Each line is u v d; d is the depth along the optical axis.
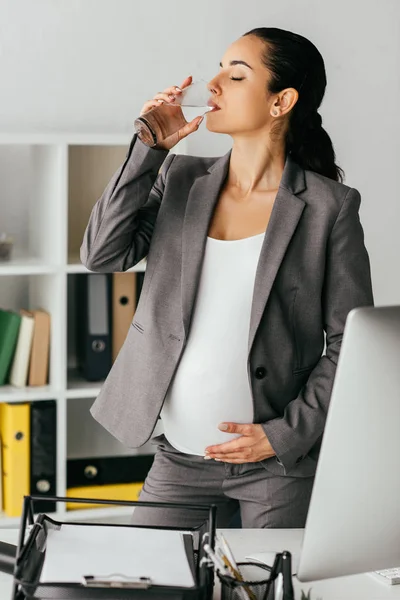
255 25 4.12
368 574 1.75
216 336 2.17
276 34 2.19
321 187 2.21
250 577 1.56
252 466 2.19
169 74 4.06
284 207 2.16
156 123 2.15
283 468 2.16
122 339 3.72
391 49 4.32
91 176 3.79
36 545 1.53
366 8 4.25
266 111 2.19
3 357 3.59
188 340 2.20
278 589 1.49
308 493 2.21
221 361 2.17
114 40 3.97
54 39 3.90
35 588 1.41
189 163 2.36
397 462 1.41
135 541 1.59
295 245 2.16
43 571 1.44
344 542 1.45
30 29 3.86
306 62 2.20
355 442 1.39
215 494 2.26
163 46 4.03
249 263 2.16
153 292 2.24
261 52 2.16
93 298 3.66
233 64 2.18
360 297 2.19
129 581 1.40
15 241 3.95
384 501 1.43
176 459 2.27
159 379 2.20
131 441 2.22
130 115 4.04
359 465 1.40
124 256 2.31
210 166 2.36
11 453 3.51
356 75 4.29
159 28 4.01
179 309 2.20
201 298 2.18
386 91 4.34
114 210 2.21
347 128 4.31
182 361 2.21
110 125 4.02
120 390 2.27
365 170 4.36
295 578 1.72
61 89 3.94
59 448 3.55
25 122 3.91
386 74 4.33
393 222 4.43
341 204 2.19
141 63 4.02
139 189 2.21
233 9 4.09
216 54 4.10
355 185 4.36
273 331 2.15
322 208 2.18
